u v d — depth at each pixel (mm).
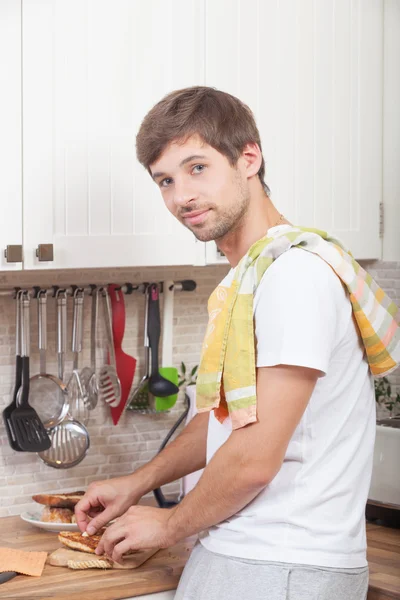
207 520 1417
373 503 2045
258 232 1490
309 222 2186
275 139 2117
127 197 1932
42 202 1833
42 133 1827
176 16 1967
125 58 1913
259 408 1339
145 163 1507
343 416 1427
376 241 2309
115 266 1924
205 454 1738
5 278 2127
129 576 1660
